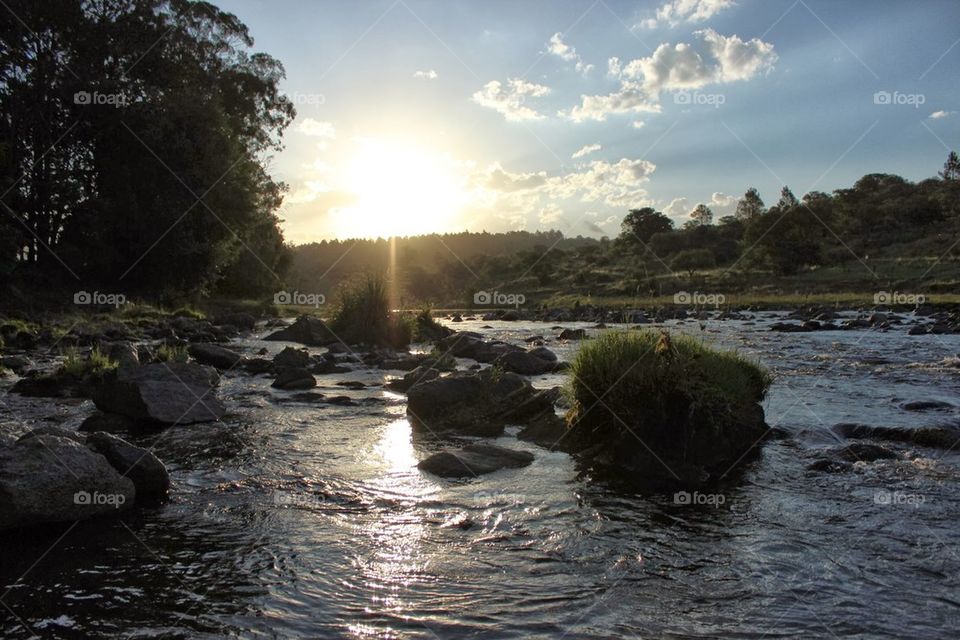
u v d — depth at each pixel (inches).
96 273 1330.0
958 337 828.0
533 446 285.6
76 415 332.8
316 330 816.3
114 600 141.4
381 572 157.2
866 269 2967.5
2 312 961.5
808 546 173.3
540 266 4261.8
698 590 148.4
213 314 1382.9
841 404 367.2
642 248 5000.0
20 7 1221.1
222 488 221.5
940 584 150.9
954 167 5236.2
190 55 1520.7
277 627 130.6
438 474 240.1
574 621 134.3
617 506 206.4
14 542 173.2
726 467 248.7
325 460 258.7
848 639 127.4
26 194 1261.1
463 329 1186.6
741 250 4180.6
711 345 329.7
